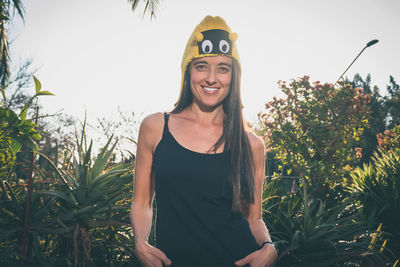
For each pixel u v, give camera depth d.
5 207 2.99
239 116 1.51
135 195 1.53
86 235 3.02
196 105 1.52
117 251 3.57
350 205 4.97
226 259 1.38
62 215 2.99
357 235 4.02
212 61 1.48
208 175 1.38
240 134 1.49
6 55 10.25
